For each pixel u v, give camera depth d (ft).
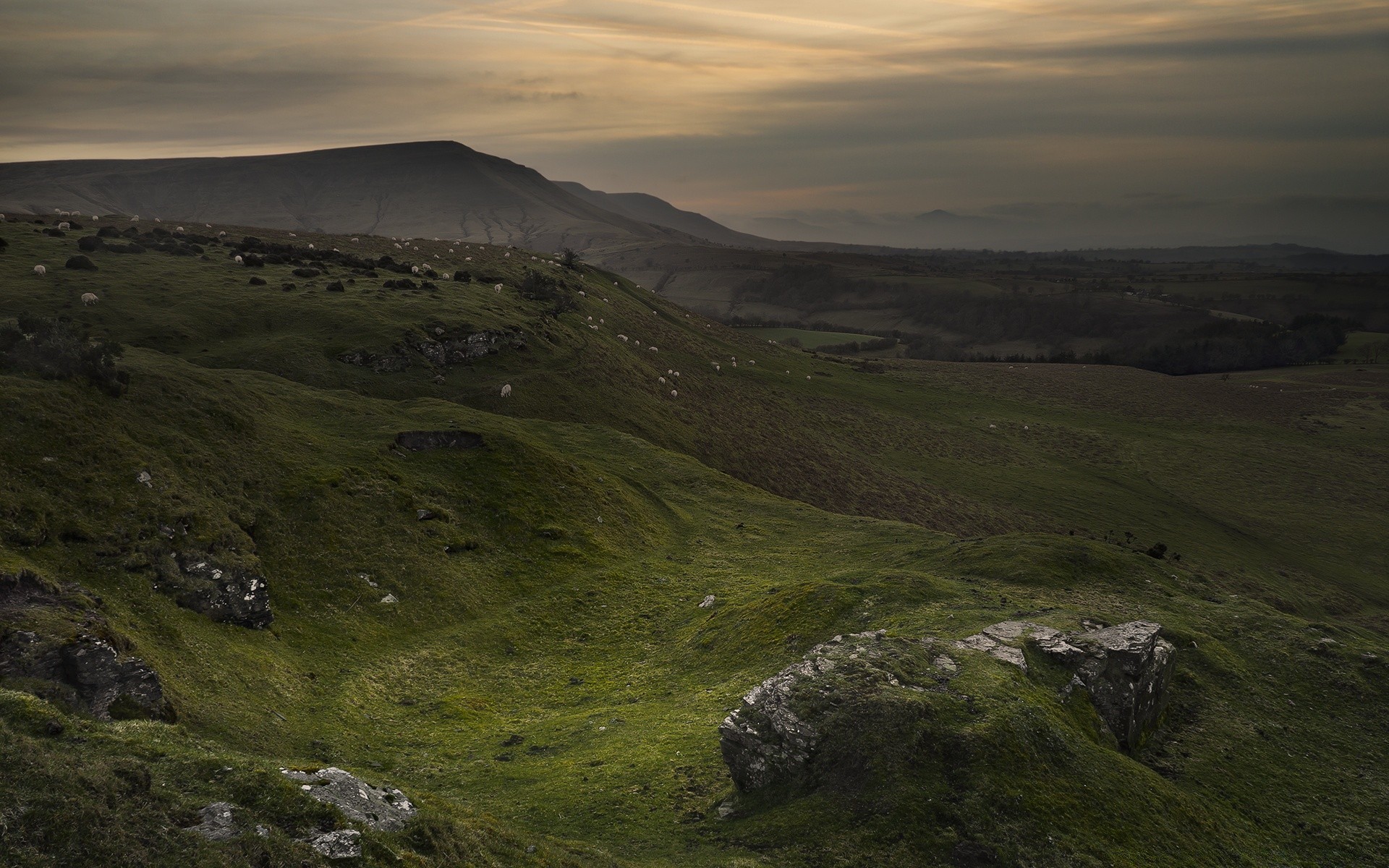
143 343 331.77
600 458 321.32
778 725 111.65
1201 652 169.07
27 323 179.42
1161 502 554.87
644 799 113.09
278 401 246.47
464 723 146.30
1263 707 155.53
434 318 420.36
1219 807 122.72
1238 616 191.42
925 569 212.64
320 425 241.55
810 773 107.14
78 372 177.88
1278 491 593.83
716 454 444.55
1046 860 94.07
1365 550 505.66
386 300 438.40
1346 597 432.25
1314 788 133.39
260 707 128.36
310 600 169.99
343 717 137.49
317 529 187.73
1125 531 484.74
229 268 461.78
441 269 627.46
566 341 493.36
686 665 170.71
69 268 399.65
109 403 177.68
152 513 152.25
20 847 58.44
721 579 223.92
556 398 414.00
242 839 66.28
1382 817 127.03
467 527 219.41
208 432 194.70
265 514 182.19
